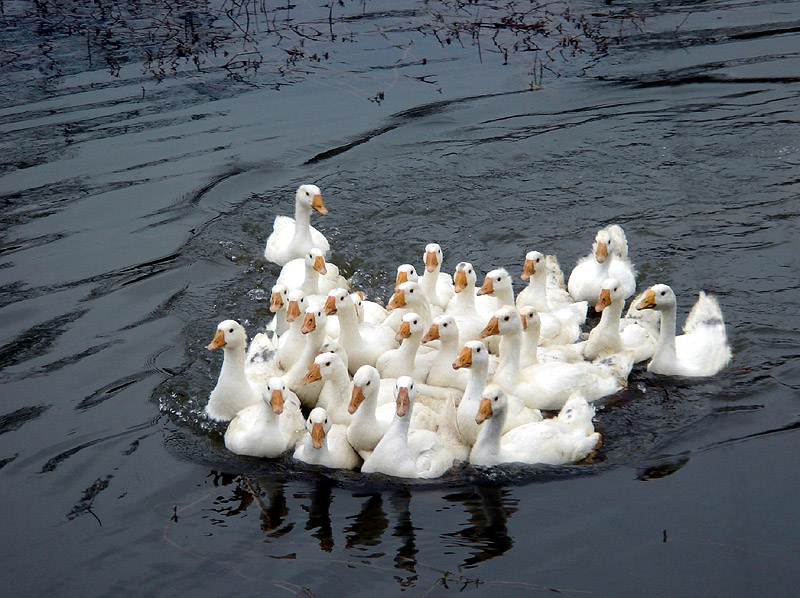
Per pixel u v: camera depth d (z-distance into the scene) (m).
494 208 16.39
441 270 14.55
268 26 24.95
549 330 12.30
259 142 18.73
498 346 12.48
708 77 21.17
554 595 8.15
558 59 22.61
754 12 25.27
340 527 9.16
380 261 14.88
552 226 15.74
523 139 18.77
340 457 10.19
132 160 17.95
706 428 10.49
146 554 8.83
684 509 9.13
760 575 8.21
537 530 8.99
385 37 24.06
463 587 8.28
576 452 10.07
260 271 14.60
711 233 15.15
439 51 23.16
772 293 13.34
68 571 8.62
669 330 11.61
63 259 14.72
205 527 9.19
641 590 8.14
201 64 22.53
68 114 19.81
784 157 17.55
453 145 18.62
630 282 13.61
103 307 13.42
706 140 18.36
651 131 18.88
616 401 11.16
